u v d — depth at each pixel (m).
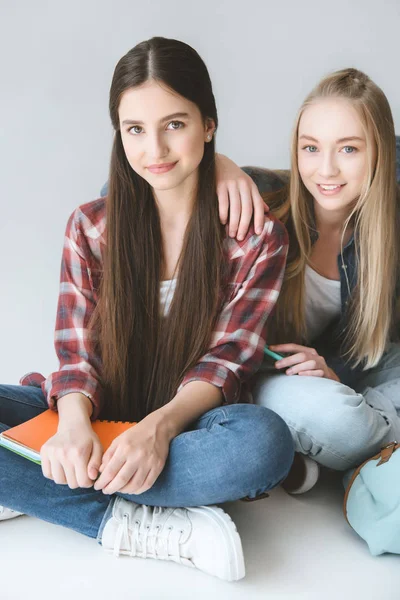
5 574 1.54
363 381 2.15
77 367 1.77
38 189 2.87
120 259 1.79
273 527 1.74
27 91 2.87
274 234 1.80
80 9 2.83
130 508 1.63
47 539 1.66
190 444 1.58
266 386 1.88
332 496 1.90
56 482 1.54
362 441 1.78
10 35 2.87
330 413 1.75
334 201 1.93
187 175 1.73
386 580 1.55
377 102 1.90
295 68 2.75
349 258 2.02
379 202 1.93
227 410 1.63
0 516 1.70
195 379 1.72
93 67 2.84
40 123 2.87
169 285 1.83
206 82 1.74
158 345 1.82
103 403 1.78
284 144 2.77
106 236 1.82
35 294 2.79
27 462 1.63
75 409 1.67
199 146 1.72
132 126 1.70
